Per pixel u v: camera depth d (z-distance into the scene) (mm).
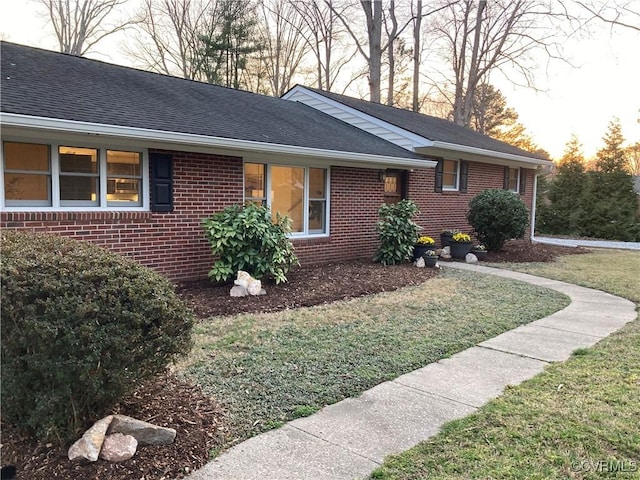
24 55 7375
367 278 7949
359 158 8828
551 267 10289
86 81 7203
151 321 2508
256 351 4285
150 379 2738
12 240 2684
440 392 3494
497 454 2607
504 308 6246
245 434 2809
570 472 2428
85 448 2379
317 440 2756
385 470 2441
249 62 24672
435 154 11984
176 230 7027
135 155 6621
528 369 4008
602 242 16875
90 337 2289
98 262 2551
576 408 3195
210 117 7605
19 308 2188
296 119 10281
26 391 2332
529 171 16406
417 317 5648
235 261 6812
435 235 12438
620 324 5590
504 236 11859
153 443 2588
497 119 37188
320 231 9484
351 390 3500
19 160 5672
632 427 2920
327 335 4828
